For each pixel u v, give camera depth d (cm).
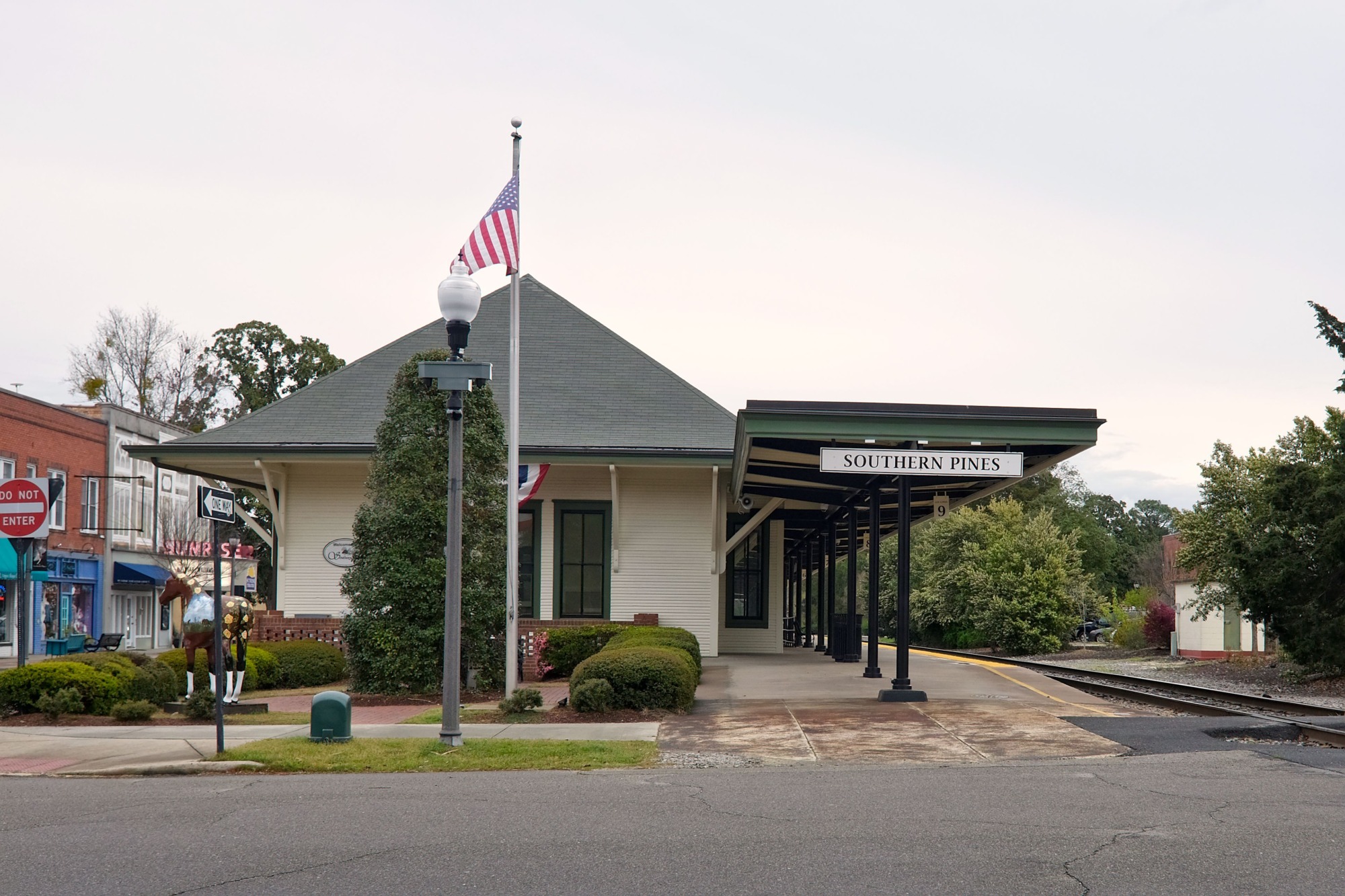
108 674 1538
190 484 5641
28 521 1606
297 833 756
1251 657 3556
